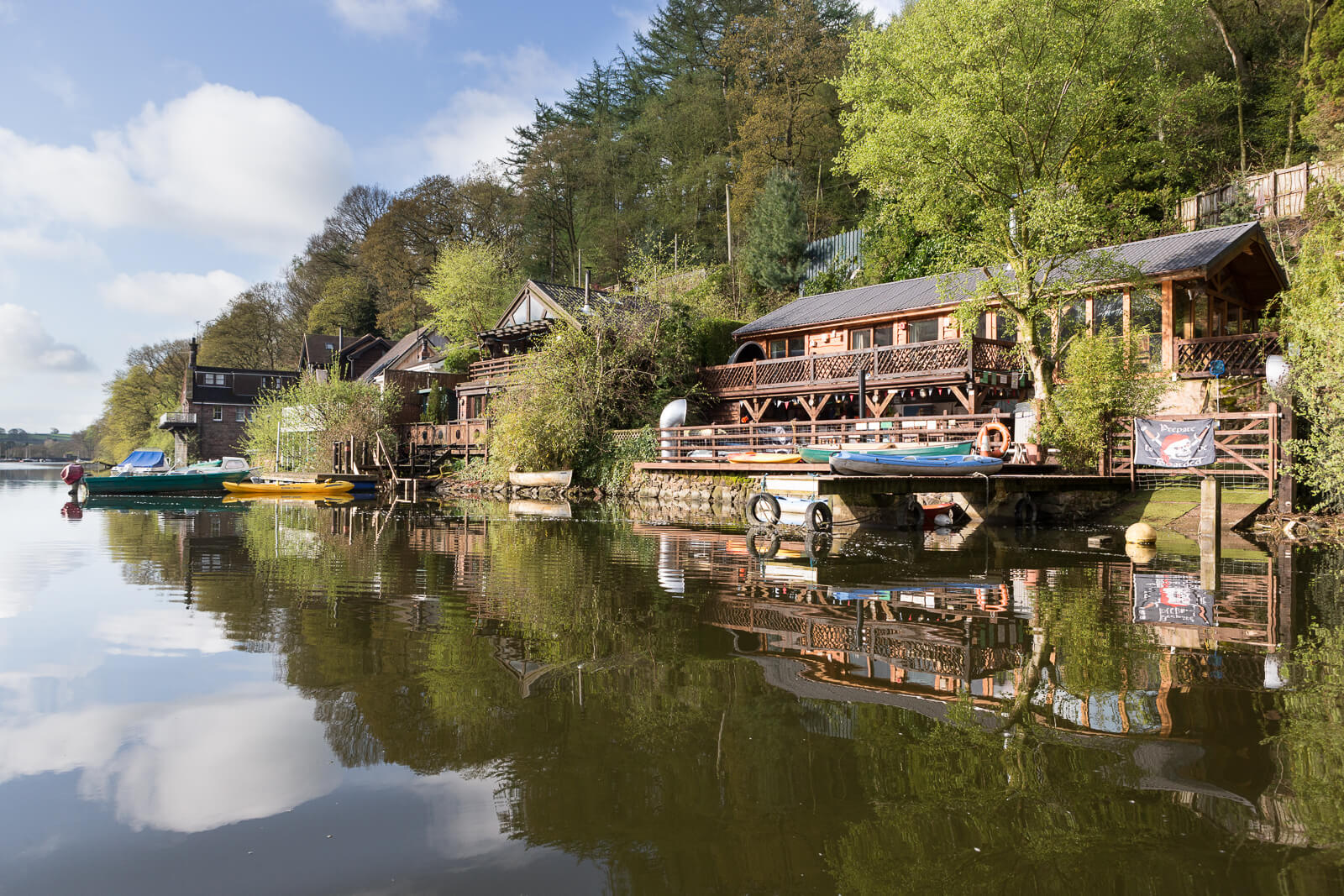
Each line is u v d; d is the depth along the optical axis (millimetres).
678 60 56750
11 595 8109
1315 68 26656
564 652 5645
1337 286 12305
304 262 82250
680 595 7934
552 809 3160
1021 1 17828
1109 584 8688
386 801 3242
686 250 47500
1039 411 18641
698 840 2900
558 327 29891
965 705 4438
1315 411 13062
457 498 28250
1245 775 3441
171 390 80875
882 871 2664
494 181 62500
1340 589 8367
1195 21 20891
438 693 4680
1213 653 5559
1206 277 19719
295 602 7648
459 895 2531
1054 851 2795
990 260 20016
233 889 2584
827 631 6301
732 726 4086
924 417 20125
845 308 27625
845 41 46000
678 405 25500
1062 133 20031
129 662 5430
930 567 10039
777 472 19547
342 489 30891
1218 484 12531
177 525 16859
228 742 3900
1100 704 4441
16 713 4367
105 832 2979
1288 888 2547
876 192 22344
